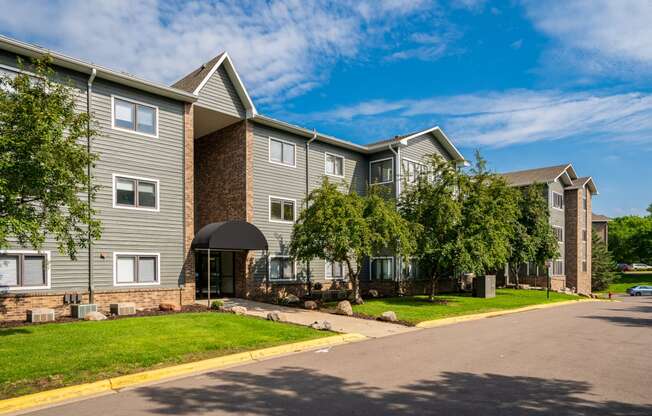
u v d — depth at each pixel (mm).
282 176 23516
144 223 17500
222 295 22375
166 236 18141
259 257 21969
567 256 43344
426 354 10398
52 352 9312
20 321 13750
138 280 17234
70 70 15969
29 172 9656
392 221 19141
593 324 16062
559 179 42281
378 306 20000
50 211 10773
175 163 18703
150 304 17297
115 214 16688
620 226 79625
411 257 23984
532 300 26078
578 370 8844
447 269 23891
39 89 10609
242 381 8031
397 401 6840
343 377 8281
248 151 21828
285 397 7062
